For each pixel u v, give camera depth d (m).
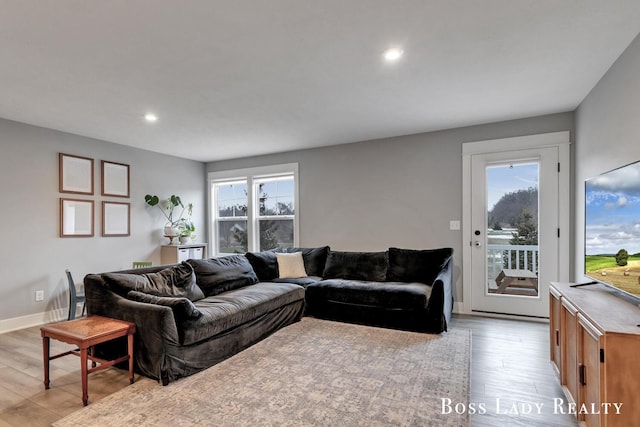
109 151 4.60
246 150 5.21
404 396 2.12
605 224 2.15
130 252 4.84
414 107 3.37
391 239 4.52
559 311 2.20
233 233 5.92
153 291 2.85
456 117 3.70
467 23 1.95
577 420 1.85
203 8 1.77
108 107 3.27
